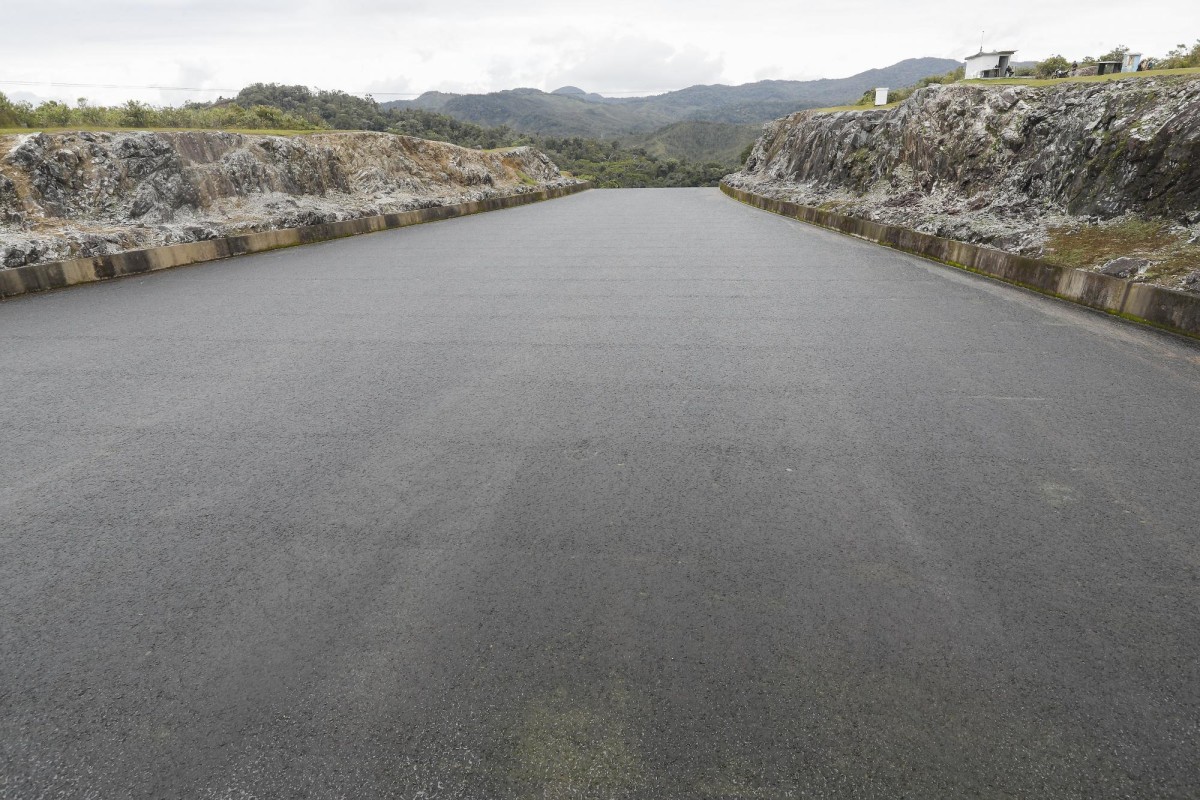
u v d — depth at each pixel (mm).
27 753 1840
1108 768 1727
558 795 1674
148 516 3047
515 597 2420
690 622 2273
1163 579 2469
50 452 3744
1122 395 4320
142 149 11789
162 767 1786
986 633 2197
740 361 5168
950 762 1749
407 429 3961
